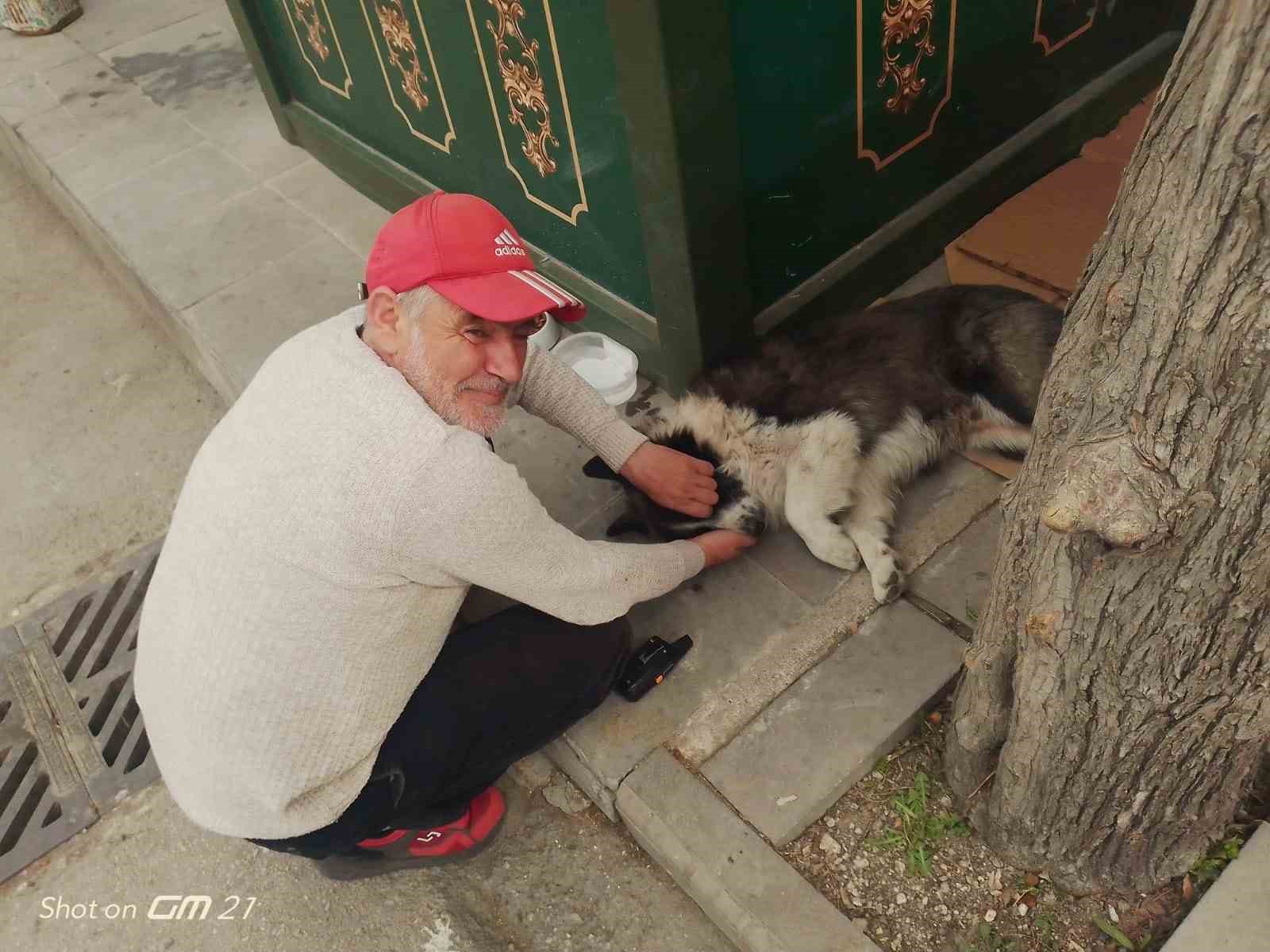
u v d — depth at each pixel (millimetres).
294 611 1582
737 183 2484
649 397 3105
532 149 2965
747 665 2299
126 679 2881
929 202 3152
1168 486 1175
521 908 2178
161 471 3666
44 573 3328
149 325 4438
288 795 1704
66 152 4988
